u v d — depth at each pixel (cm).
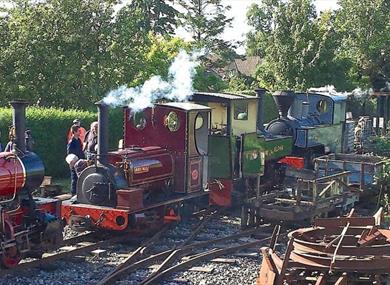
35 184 1041
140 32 2623
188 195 1402
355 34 3619
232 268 1069
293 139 1967
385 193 1688
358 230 891
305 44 3266
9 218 1002
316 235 888
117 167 1255
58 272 1007
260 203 1377
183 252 1149
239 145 1570
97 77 2398
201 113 1454
